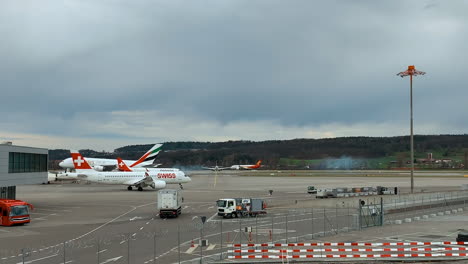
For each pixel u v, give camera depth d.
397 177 192.12
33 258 37.75
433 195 90.38
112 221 62.22
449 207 81.06
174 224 58.72
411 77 102.56
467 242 41.81
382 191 109.12
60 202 91.25
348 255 38.59
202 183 162.88
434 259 37.03
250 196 106.12
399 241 45.12
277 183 159.88
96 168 171.25
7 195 78.19
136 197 103.38
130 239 46.91
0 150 68.25
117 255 38.81
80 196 106.69
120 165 152.00
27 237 48.81
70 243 44.75
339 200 82.31
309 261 36.75
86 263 35.78
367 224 55.62
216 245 43.50
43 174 85.12
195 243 44.47
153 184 125.56
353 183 153.88
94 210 76.44
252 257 37.84
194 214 70.50
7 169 70.38
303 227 55.16
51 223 60.34
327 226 55.91
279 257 37.81
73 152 129.62
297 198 100.06
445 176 194.50
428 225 57.06
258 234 49.94
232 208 65.31
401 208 74.88
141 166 183.62
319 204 82.44
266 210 75.69
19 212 58.34
